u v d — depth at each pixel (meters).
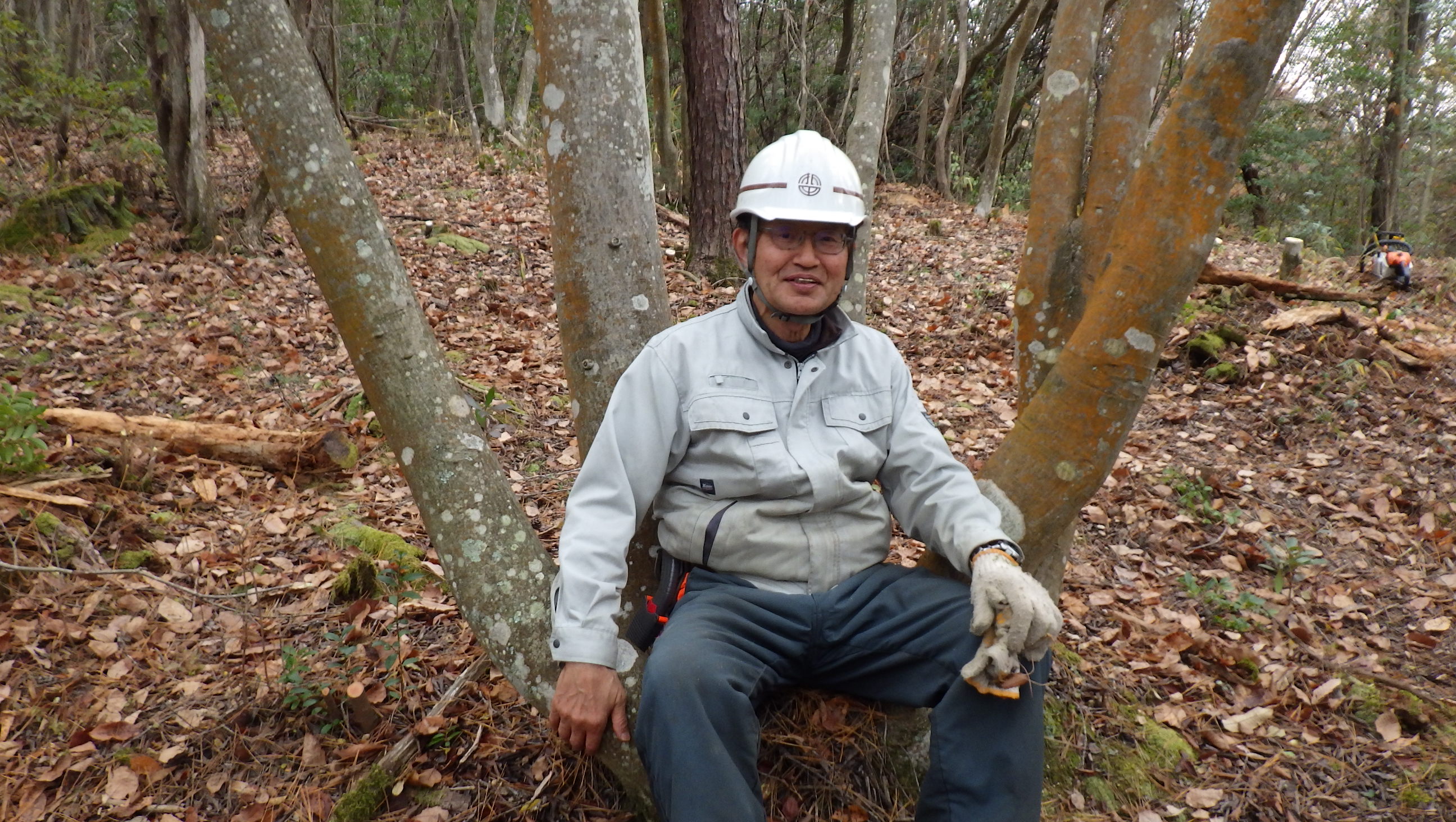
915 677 1.85
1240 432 5.01
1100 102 2.28
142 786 2.31
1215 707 2.79
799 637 1.87
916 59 20.16
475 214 9.74
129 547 3.38
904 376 1.99
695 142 8.22
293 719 2.50
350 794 2.21
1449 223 21.62
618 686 1.79
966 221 13.17
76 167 8.23
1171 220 1.73
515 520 2.04
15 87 8.56
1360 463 4.61
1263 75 1.61
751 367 1.90
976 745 1.68
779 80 18.23
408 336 1.96
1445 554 3.79
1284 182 18.06
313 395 5.07
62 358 5.23
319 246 1.90
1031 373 2.36
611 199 2.11
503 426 4.71
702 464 1.89
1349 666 3.02
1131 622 3.20
